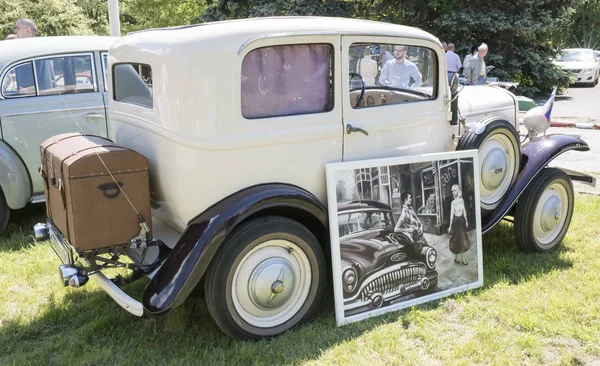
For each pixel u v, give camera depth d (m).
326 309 3.50
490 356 2.99
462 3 15.59
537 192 4.23
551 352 3.04
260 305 3.06
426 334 3.17
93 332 3.26
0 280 4.01
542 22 15.73
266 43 2.97
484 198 4.12
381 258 3.37
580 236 4.81
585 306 3.48
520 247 4.40
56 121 5.10
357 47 3.32
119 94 3.71
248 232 2.93
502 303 3.57
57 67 5.14
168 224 3.44
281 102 3.10
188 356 2.96
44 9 18.47
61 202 2.97
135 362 2.94
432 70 3.76
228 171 2.97
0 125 4.83
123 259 4.25
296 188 3.10
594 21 30.45
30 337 3.27
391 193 3.41
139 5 23.56
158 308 2.74
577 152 8.66
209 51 2.84
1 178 4.82
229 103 2.89
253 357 2.93
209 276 2.90
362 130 3.33
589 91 19.58
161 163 3.11
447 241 3.66
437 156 3.60
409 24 16.50
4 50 4.94
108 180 2.84
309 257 3.18
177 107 2.90
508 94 4.92
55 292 3.82
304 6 15.50
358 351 3.01
